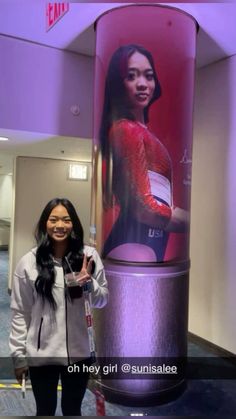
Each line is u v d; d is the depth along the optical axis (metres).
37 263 1.60
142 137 2.41
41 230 1.65
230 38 2.85
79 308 1.63
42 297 1.58
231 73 3.16
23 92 3.19
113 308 2.47
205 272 3.46
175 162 2.48
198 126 3.53
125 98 2.44
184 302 2.59
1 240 9.09
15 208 4.97
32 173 5.05
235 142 3.12
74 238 1.68
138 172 2.42
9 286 5.13
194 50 2.58
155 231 2.43
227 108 3.20
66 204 1.68
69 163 5.30
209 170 3.40
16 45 3.14
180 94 2.47
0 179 9.25
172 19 2.42
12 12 2.71
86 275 1.64
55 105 3.34
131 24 2.42
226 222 3.22
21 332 1.62
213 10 2.44
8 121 3.13
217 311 3.32
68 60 3.38
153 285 2.43
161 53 2.41
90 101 3.50
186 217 2.57
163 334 2.46
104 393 2.47
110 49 2.50
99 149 2.60
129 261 2.44
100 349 2.52
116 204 2.47
